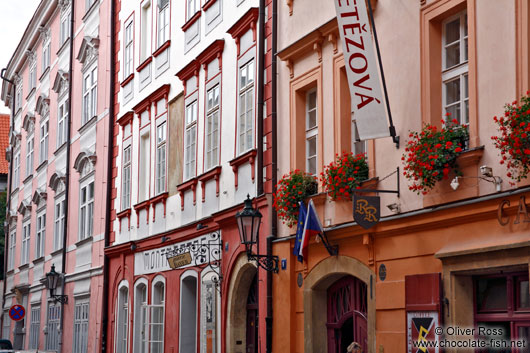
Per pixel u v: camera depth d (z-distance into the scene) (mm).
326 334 15930
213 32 21047
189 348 21656
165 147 23688
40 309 36969
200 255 19703
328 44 15867
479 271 11883
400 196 13570
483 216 11805
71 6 34406
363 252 14484
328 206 15508
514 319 11531
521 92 11305
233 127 19438
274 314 17031
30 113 42062
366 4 14430
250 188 18344
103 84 29609
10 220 46562
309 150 16766
